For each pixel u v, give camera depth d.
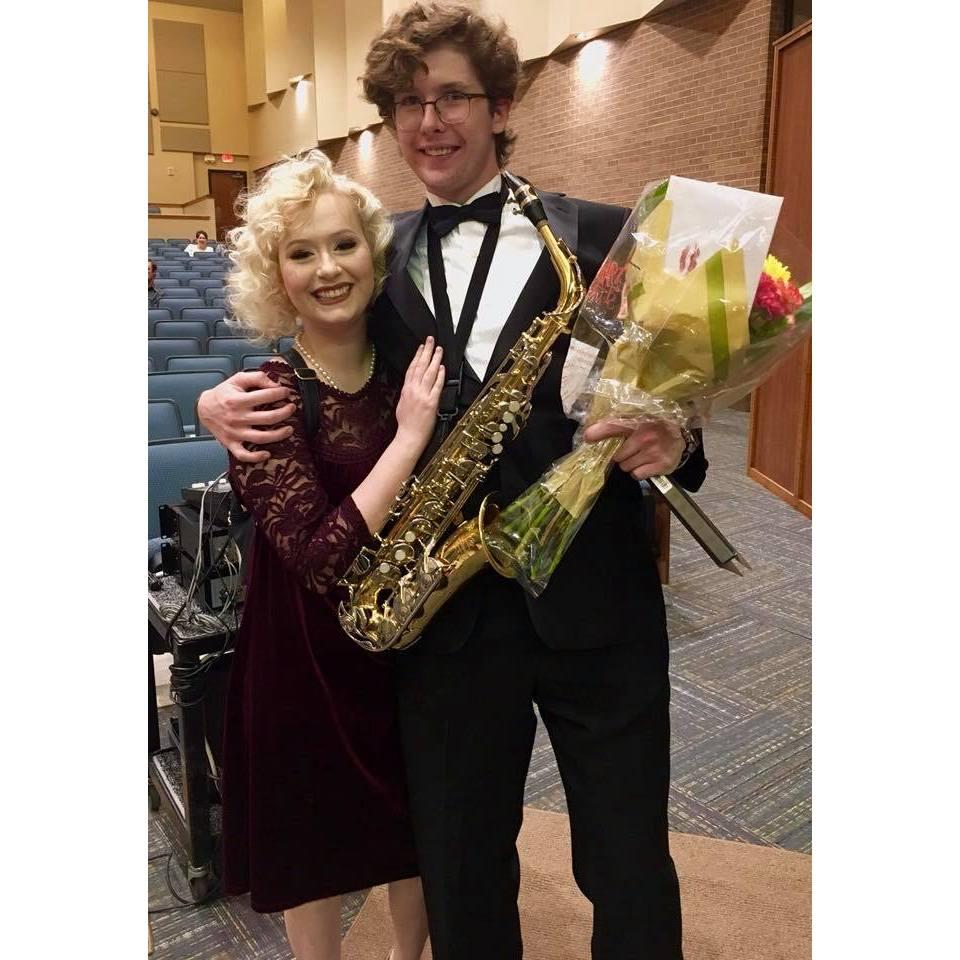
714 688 2.90
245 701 1.46
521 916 1.95
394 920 1.64
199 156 16.94
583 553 1.27
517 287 1.30
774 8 6.10
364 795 1.46
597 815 1.31
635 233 1.13
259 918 1.97
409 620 1.25
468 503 1.31
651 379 1.11
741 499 5.00
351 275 1.25
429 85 1.24
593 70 7.88
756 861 2.11
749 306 1.05
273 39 14.55
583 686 1.30
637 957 1.28
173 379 4.03
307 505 1.24
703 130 6.82
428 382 1.22
